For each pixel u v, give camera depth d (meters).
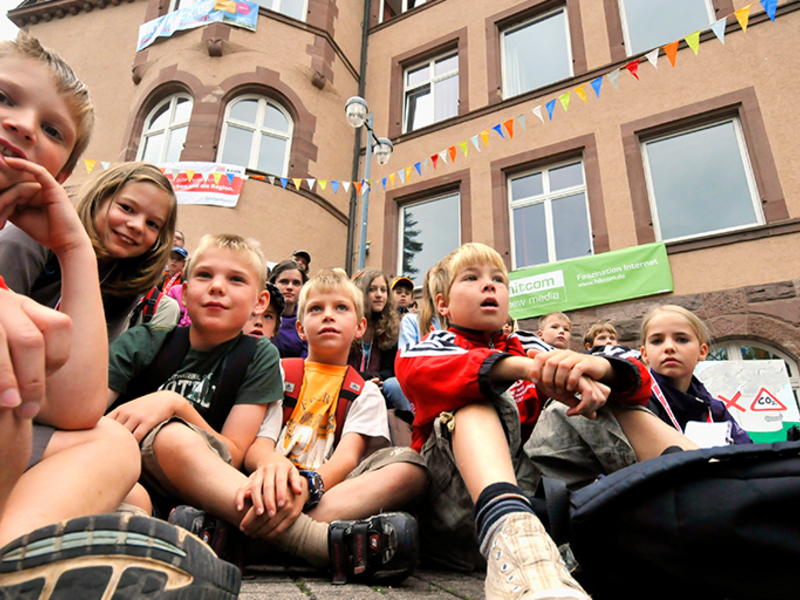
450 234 8.63
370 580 1.35
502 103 8.51
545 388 1.28
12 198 0.87
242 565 1.40
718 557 0.85
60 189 0.91
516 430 1.36
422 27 10.14
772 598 0.82
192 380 1.88
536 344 1.91
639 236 6.80
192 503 1.45
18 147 1.13
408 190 8.98
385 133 9.64
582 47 8.16
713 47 7.10
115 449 0.84
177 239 4.94
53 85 1.18
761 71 6.70
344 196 9.27
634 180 7.07
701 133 7.07
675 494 0.89
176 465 1.41
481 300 1.67
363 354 3.70
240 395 1.88
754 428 5.44
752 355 5.86
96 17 10.87
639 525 0.93
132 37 10.41
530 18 9.12
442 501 1.61
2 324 0.51
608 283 6.70
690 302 6.14
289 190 8.35
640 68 7.53
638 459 1.38
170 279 4.29
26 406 0.52
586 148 7.56
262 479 1.38
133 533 0.54
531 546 0.90
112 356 1.83
